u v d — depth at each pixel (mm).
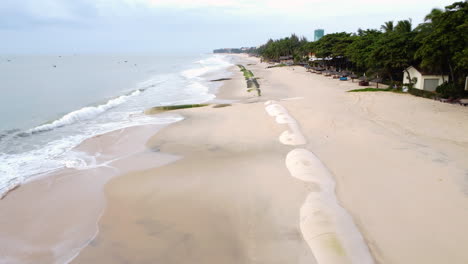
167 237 8477
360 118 19578
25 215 9859
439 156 12648
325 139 15742
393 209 9008
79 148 16203
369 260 6918
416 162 12133
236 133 17891
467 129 16312
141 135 18328
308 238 7789
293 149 14664
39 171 13242
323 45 58781
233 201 10141
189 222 9125
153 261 7586
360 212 8945
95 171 13156
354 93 30312
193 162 13742
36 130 19516
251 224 8859
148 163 13883
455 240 7578
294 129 17391
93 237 8625
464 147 13633
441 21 23953
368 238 7820
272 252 7633
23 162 14258
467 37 21859
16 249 8281
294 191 10484
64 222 9445
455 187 10047
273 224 8758
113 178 12336
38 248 8305
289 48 111250
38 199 10844
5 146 16516
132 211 9859
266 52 130750
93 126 20734
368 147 14109
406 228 8125
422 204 9180
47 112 25016
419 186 10242
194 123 20719
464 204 9062
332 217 8367
